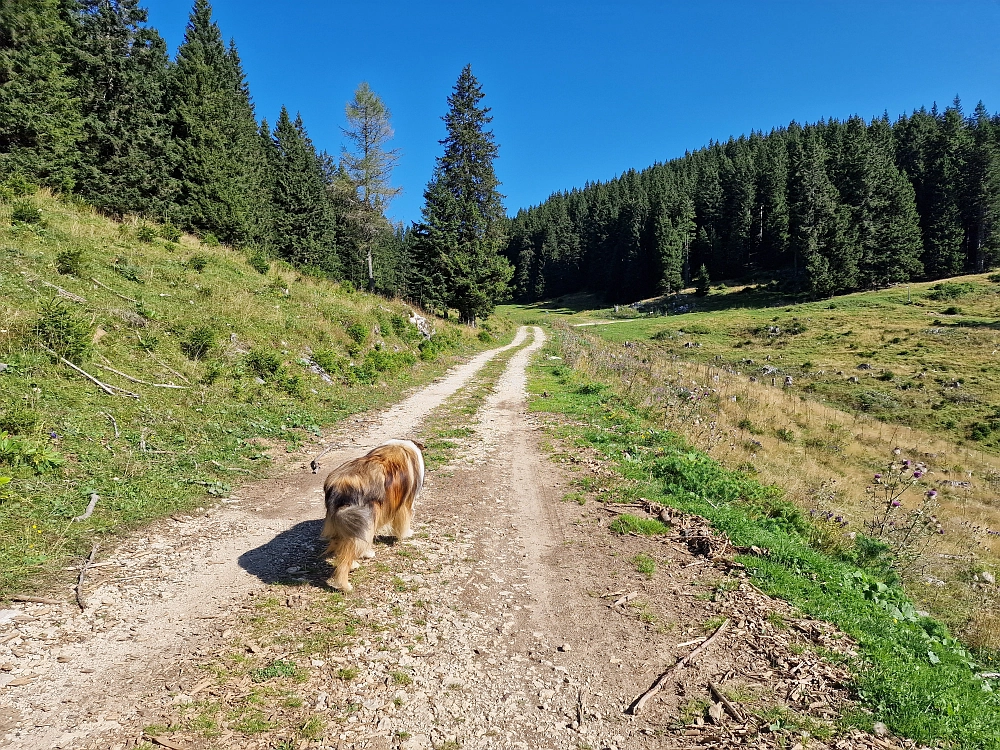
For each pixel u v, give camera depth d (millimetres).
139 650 4180
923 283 69188
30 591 4758
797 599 5621
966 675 4898
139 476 7379
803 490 12492
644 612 5316
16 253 12344
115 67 30625
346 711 3676
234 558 5887
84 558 5461
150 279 15156
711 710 3902
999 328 44938
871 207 71125
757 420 20531
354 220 41438
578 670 4367
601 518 7805
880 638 5070
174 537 6219
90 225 17547
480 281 46312
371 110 39812
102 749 3186
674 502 8383
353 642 4480
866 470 17328
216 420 10305
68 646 4137
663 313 80625
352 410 14086
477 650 4539
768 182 91250
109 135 29375
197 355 12469
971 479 17875
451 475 9555
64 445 7449
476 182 47781
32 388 8328
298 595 5156
